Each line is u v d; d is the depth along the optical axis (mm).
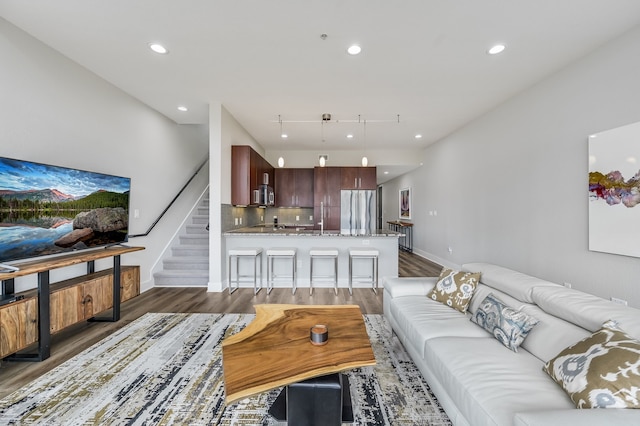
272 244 4605
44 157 2779
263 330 1911
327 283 4637
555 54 2793
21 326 2123
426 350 1869
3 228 2197
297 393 1469
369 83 3475
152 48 2744
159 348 2518
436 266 6047
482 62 2971
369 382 2047
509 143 3918
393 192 10008
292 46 2701
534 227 3455
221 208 4285
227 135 4488
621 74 2455
